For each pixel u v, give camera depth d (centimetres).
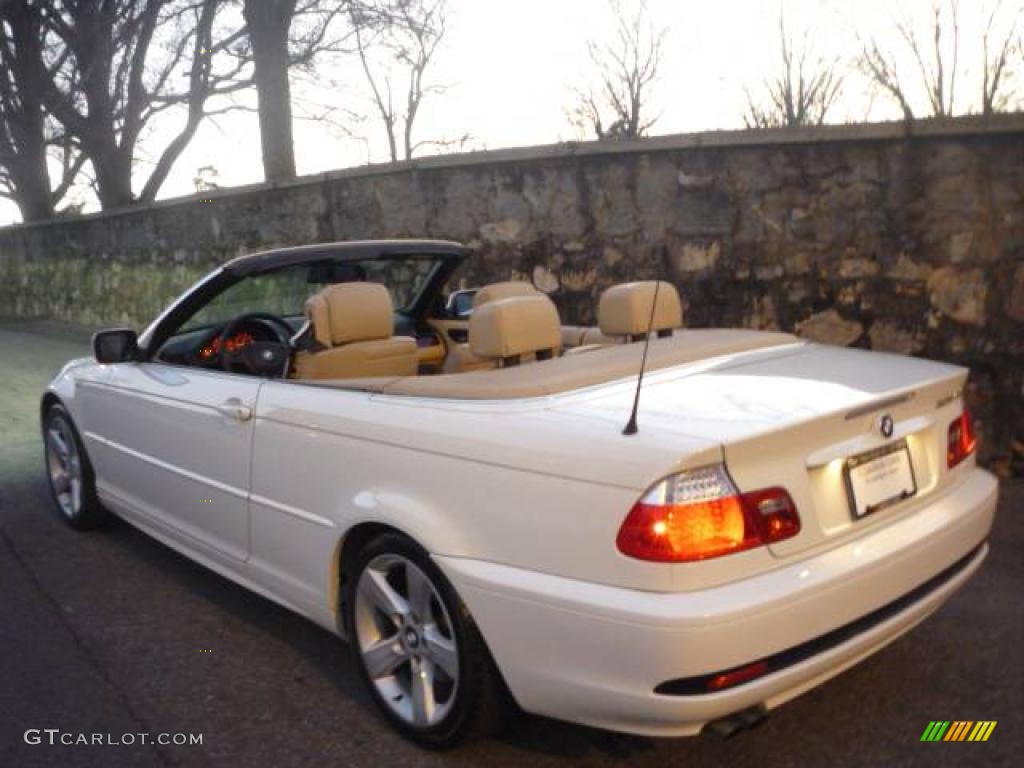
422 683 301
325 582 335
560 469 255
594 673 249
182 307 432
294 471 342
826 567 253
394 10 1439
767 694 245
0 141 1978
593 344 437
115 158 1738
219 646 382
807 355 337
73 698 343
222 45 1608
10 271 1994
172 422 415
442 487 284
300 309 467
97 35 1590
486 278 802
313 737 313
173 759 302
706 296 669
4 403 930
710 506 239
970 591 407
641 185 691
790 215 626
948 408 313
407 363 399
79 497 516
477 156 780
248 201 1114
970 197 559
